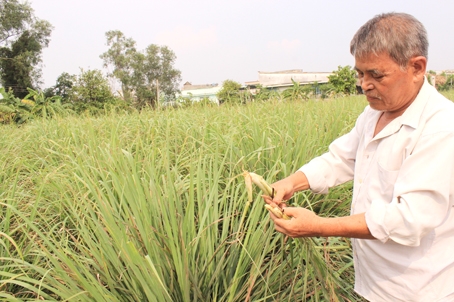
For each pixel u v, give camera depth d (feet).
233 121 16.21
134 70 173.88
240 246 7.40
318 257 6.63
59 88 112.57
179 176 9.62
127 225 6.88
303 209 5.57
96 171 9.30
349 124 15.85
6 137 20.17
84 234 7.28
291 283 7.71
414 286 5.44
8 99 52.85
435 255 5.37
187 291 6.32
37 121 22.20
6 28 133.80
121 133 17.02
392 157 5.42
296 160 10.43
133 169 7.22
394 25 4.79
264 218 8.05
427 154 4.99
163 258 6.69
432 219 4.92
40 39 141.59
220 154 11.17
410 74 4.99
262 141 11.31
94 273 7.13
